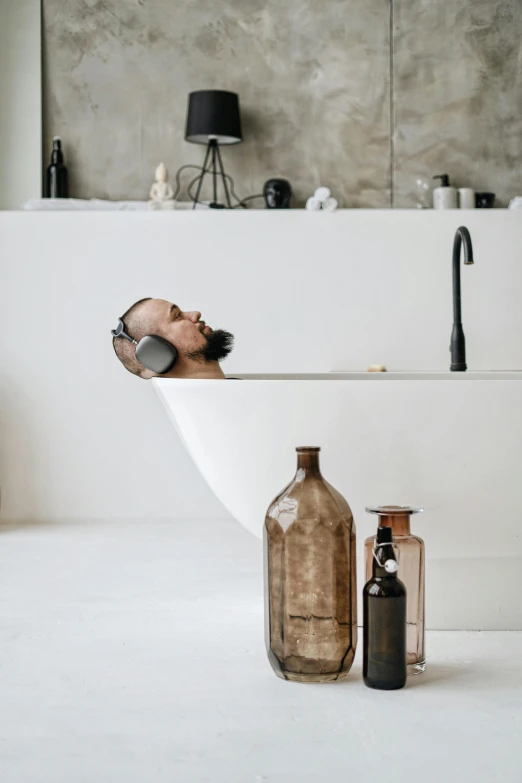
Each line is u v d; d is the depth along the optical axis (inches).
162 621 64.5
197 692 48.4
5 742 41.8
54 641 59.2
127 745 41.2
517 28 152.4
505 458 57.6
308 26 152.1
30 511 126.8
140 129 151.6
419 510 50.6
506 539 59.3
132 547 102.0
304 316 128.3
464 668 52.2
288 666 49.7
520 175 153.1
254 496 60.7
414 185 152.6
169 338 64.5
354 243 128.1
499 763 39.0
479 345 128.4
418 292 128.4
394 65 152.1
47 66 150.6
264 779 37.4
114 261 127.5
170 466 127.4
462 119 152.5
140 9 151.3
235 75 151.8
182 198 152.2
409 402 57.2
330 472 58.3
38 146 148.9
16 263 127.0
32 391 127.1
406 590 50.9
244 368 128.4
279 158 152.6
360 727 43.2
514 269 128.3
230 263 128.0
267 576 50.7
